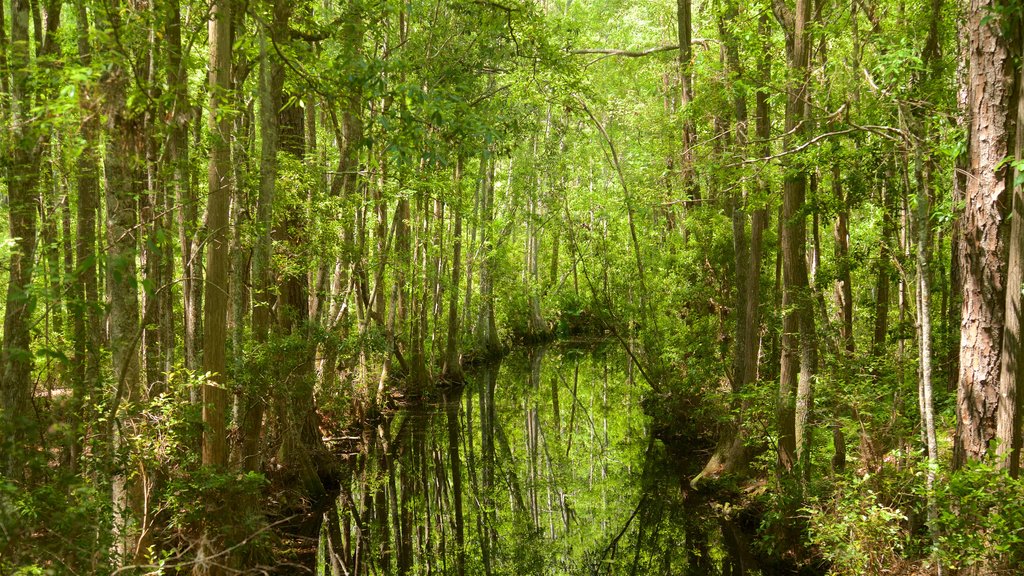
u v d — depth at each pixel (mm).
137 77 5668
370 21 11750
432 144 8172
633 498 13297
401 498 13375
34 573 4793
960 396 6500
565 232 25547
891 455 8336
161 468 7410
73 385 6367
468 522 12297
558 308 38219
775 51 11305
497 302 30812
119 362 6098
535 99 16141
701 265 17672
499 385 24516
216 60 7285
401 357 21000
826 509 8305
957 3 8828
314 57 8477
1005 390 5965
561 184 25422
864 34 9125
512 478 14711
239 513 7215
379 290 21016
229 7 7316
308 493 11906
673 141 17578
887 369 9961
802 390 9742
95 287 8938
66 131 5480
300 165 11023
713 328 17000
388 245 16344
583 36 25625
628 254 22703
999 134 6238
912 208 8195
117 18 5840
